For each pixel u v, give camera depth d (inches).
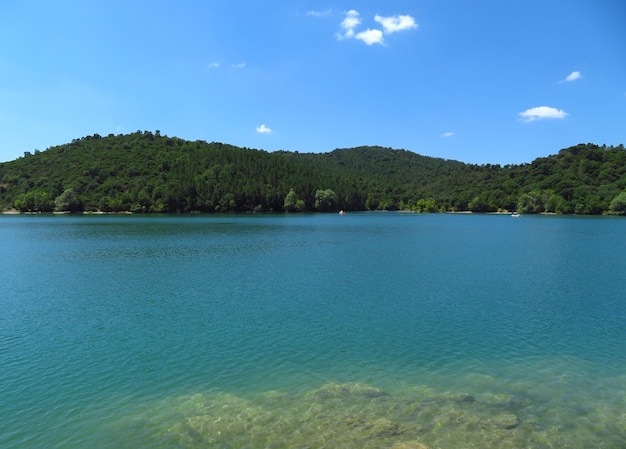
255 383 620.7
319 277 1434.5
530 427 487.5
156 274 1498.5
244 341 799.7
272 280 1381.6
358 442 455.8
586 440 461.1
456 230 3772.1
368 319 937.5
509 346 768.3
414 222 5241.1
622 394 574.2
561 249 2253.9
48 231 3472.0
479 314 976.3
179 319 942.4
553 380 621.9
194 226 4165.8
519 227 4160.9
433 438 463.5
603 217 6220.5
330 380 629.3
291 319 940.6
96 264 1738.4
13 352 748.6
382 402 553.0
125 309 1027.3
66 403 563.8
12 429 501.4
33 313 993.5
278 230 3732.8
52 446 463.8
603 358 709.3
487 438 463.8
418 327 881.5
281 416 517.7
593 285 1291.8
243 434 477.4
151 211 6894.7
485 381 619.2
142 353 741.9
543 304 1064.2
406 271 1553.9
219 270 1578.5
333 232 3523.6
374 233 3420.3
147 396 582.6
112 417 526.0
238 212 7514.8
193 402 561.6
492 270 1573.6
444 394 576.1
